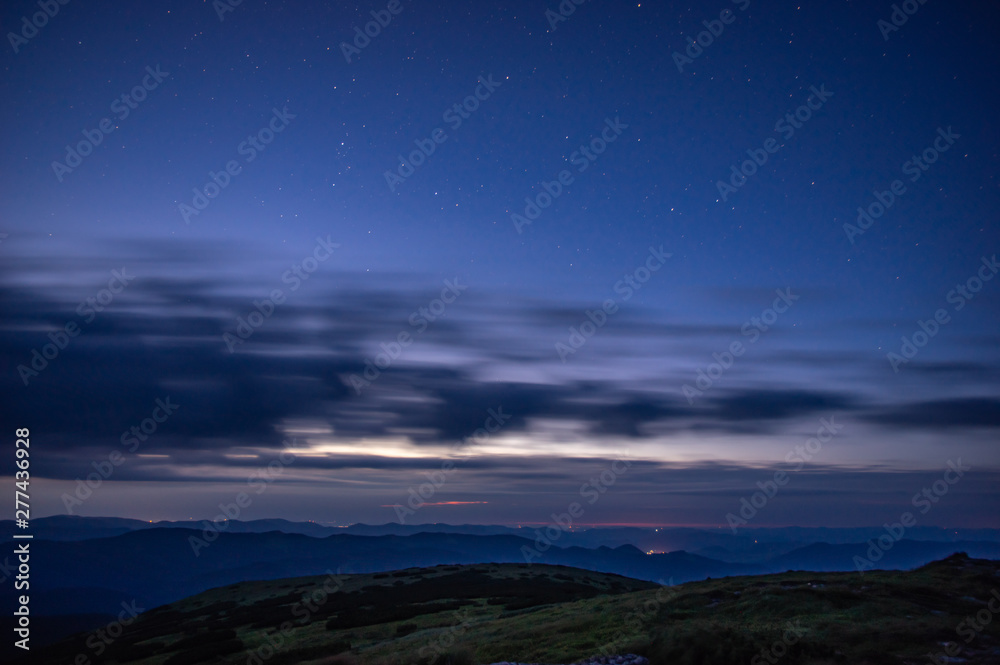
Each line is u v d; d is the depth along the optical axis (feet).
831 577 128.67
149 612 303.89
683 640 84.84
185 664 159.94
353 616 198.39
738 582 134.21
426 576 308.40
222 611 265.95
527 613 157.28
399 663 104.37
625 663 83.46
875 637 87.04
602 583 283.79
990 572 121.70
